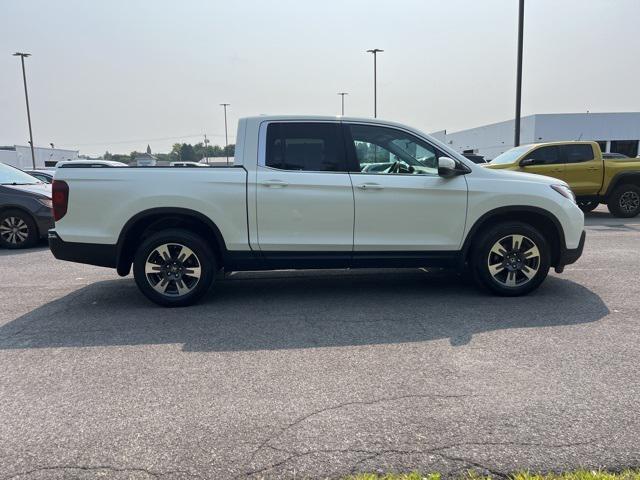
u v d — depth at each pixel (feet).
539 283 17.54
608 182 41.16
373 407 9.85
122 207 16.15
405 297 17.88
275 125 16.80
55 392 10.69
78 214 16.22
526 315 15.52
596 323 14.66
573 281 19.74
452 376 11.20
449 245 17.15
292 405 9.98
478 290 18.70
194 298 16.87
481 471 7.81
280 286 19.75
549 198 17.11
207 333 14.30
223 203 16.28
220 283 20.33
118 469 8.02
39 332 14.56
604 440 8.59
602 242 29.12
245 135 16.79
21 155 155.22
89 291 19.52
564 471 7.75
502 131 144.36
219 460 8.23
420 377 11.18
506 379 11.00
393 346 13.09
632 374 11.18
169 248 16.66
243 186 16.28
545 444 8.49
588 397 10.12
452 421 9.28
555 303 16.74
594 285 19.07
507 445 8.48
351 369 11.67
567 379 10.95
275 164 16.63
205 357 12.51
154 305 17.31
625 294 17.76
